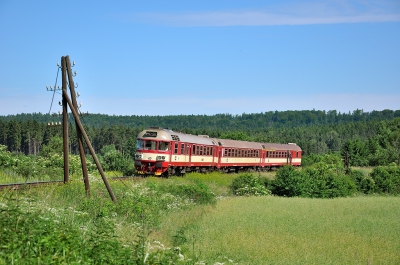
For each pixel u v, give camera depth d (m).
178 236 16.48
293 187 38.62
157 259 11.00
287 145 71.06
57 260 8.98
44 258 8.99
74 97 22.83
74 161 37.66
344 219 24.59
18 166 34.25
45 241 9.57
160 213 22.05
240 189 38.09
